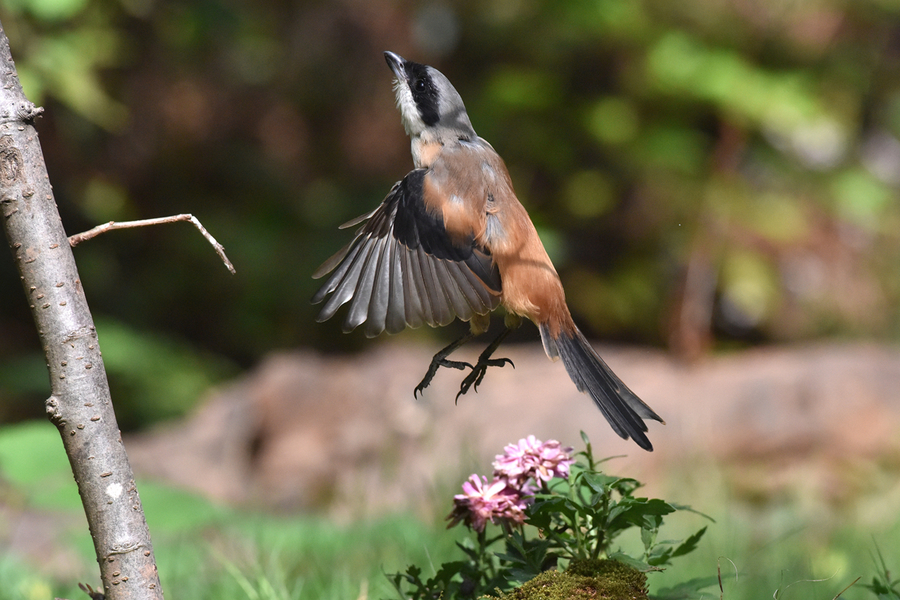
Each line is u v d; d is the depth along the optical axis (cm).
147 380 1514
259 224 1753
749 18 1655
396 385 1176
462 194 502
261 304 1723
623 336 1748
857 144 1806
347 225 504
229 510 837
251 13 1745
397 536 746
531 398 1157
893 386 1169
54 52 1255
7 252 1692
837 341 1739
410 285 486
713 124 1767
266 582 591
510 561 429
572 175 1734
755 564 709
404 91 559
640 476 1080
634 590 388
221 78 1748
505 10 1755
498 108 1712
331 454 1128
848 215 1728
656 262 1720
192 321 1734
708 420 1137
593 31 1669
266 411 1173
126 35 1599
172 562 701
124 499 378
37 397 1502
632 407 479
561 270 1733
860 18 1680
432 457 1084
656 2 1678
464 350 1298
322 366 1220
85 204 1642
